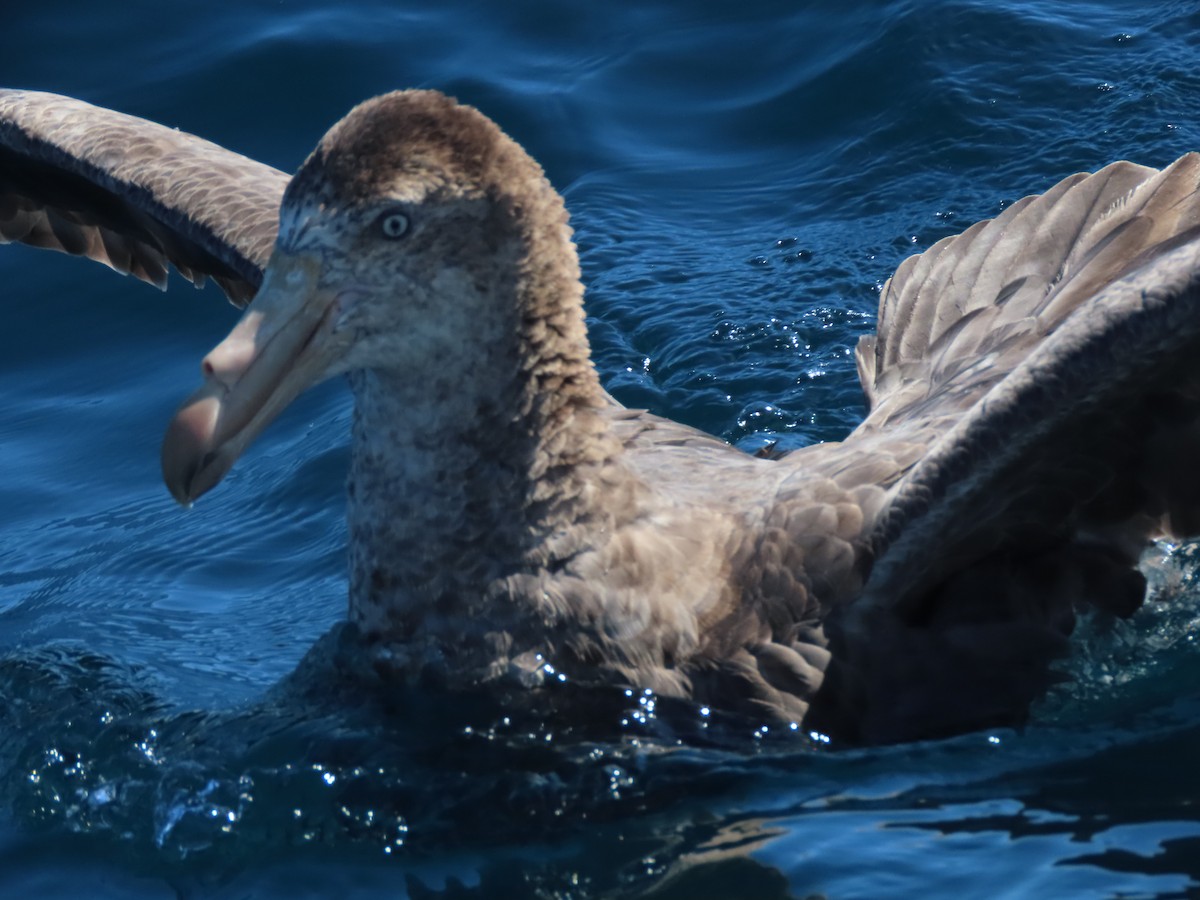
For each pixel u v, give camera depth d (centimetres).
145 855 883
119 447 1355
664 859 835
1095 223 1052
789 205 1491
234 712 970
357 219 846
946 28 1609
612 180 1524
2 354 1456
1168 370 842
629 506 898
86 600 1174
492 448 880
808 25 1666
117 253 1248
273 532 1250
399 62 1647
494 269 862
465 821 869
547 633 895
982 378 973
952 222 1447
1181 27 1609
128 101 1619
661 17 1702
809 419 1281
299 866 856
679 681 898
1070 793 855
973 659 911
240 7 1727
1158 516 923
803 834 839
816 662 896
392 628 920
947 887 792
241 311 1477
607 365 1345
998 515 893
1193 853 802
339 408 1383
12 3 1727
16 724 1005
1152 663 938
